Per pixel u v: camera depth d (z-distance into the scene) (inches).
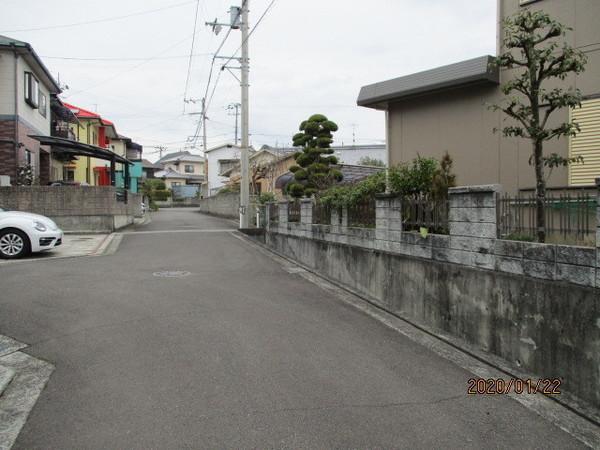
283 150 1264.8
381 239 279.6
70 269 362.9
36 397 146.1
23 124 670.5
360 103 394.0
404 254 254.5
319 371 169.0
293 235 451.8
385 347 198.7
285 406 140.8
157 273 351.9
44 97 793.6
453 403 147.3
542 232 173.5
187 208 1857.8
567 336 154.4
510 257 180.1
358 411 139.5
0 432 125.2
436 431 129.7
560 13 284.0
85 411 136.6
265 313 244.4
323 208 379.6
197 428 127.0
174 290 292.7
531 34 193.3
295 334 211.0
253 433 124.9
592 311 145.6
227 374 163.5
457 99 342.3
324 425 130.3
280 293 294.8
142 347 188.9
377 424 132.2
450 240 215.8
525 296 172.1
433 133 358.6
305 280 343.0
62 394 147.8
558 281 159.0
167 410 136.9
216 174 2092.8
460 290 208.7
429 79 342.6
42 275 334.6
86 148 684.1
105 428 126.9
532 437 128.3
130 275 341.1
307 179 614.5
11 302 256.8
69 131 902.4
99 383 155.5
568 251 154.9
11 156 639.8
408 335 216.8
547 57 189.5
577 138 276.2
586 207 159.8
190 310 245.3
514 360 177.5
